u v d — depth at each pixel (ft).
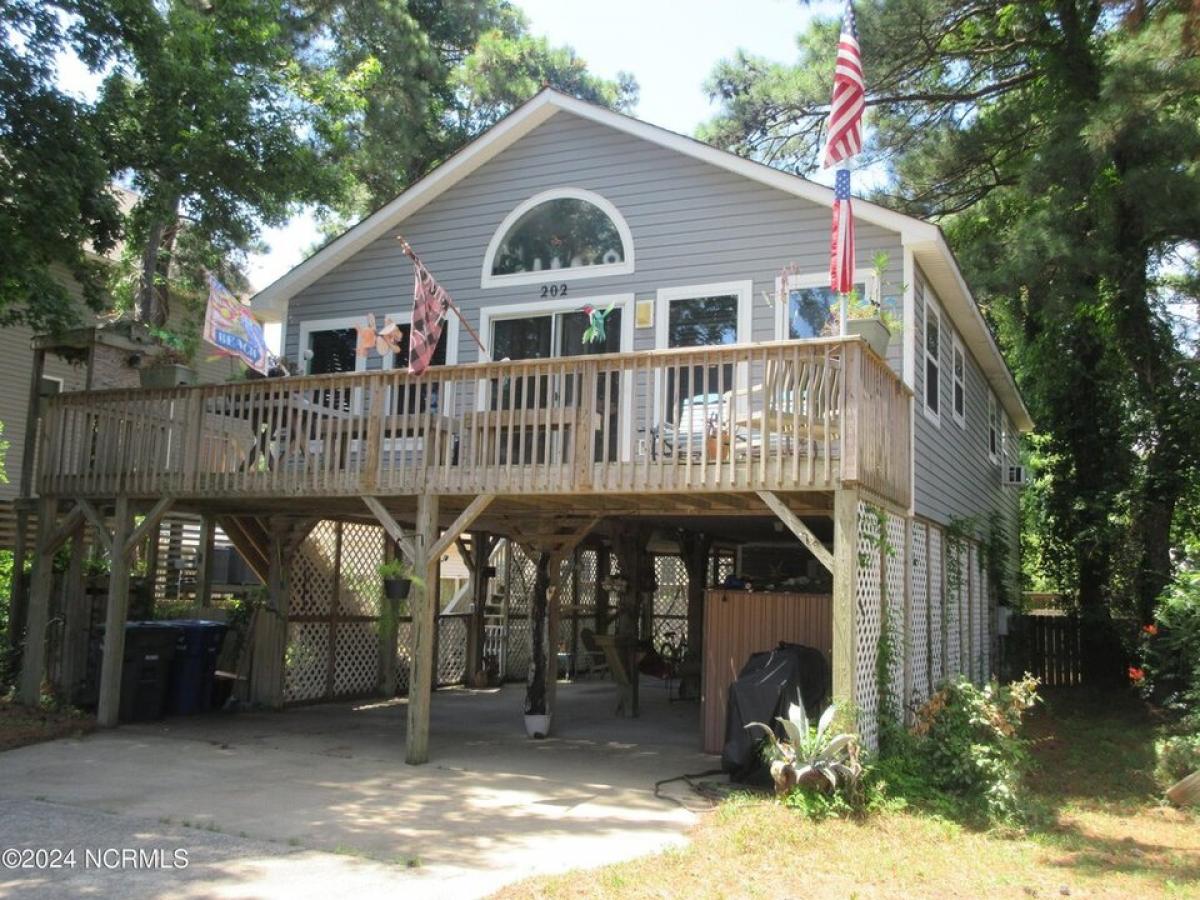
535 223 40.96
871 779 24.99
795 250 36.22
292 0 71.77
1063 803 29.40
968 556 48.98
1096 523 59.16
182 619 45.62
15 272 36.50
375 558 48.32
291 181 51.85
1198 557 43.01
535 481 29.12
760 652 31.42
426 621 30.71
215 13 51.98
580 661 60.23
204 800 24.54
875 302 30.78
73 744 32.14
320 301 44.68
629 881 18.25
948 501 42.91
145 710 37.78
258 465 33.17
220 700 42.09
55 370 63.82
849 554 25.34
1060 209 52.16
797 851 20.71
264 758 30.50
